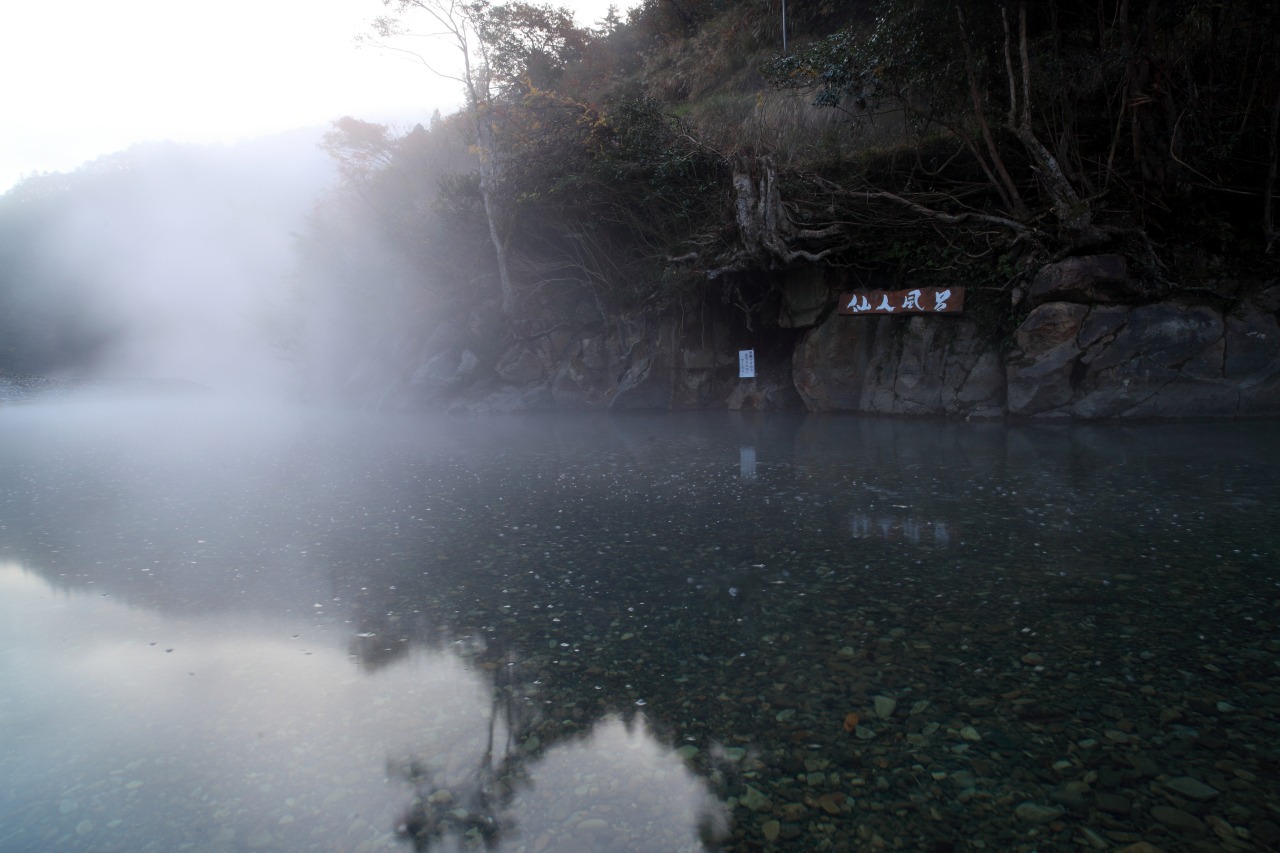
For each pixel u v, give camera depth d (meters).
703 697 2.87
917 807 2.15
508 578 4.49
